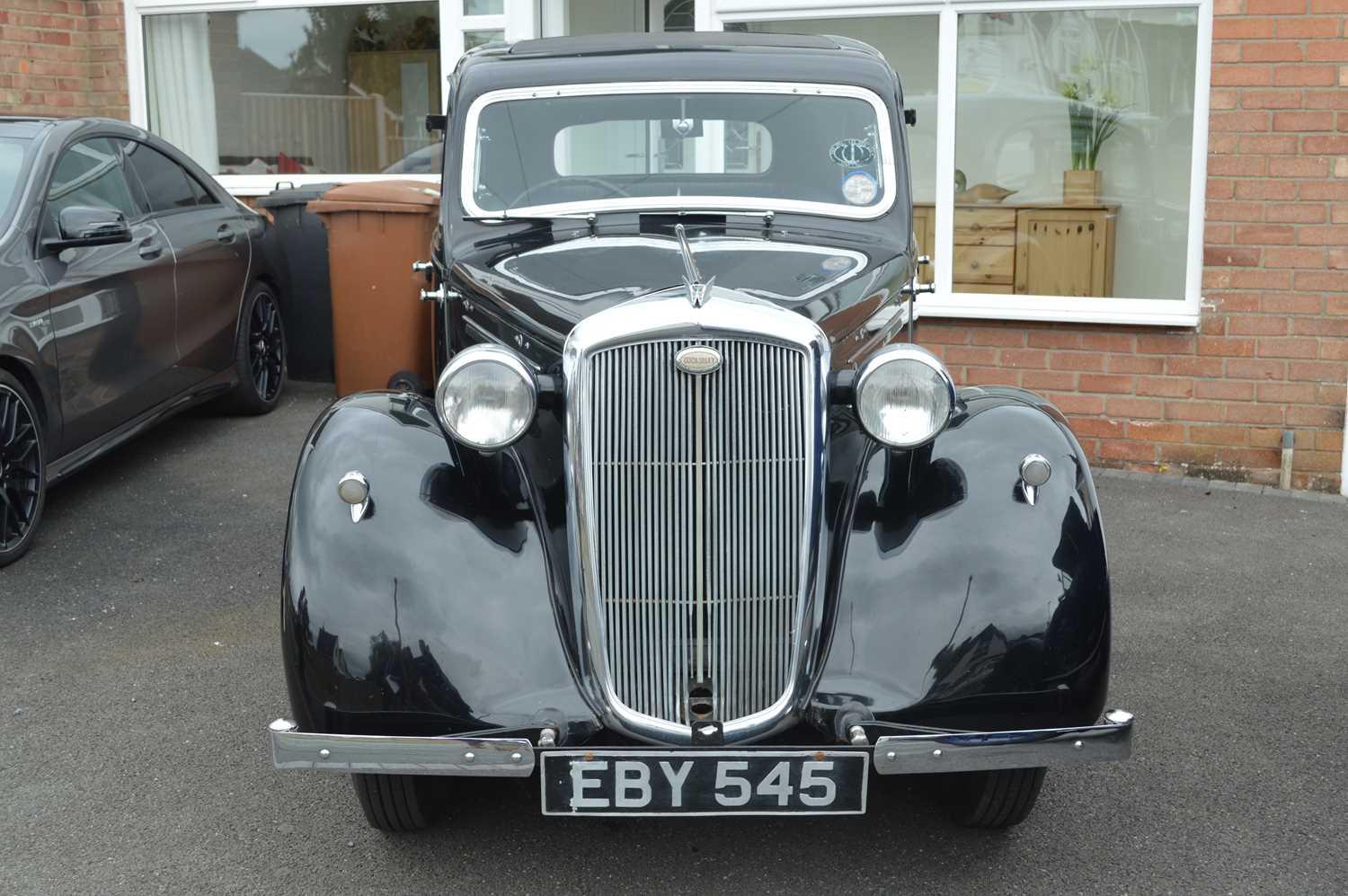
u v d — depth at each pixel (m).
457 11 8.54
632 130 4.16
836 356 3.29
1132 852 3.28
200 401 6.81
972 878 3.16
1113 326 7.00
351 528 2.92
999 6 7.07
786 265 3.59
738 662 2.90
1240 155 6.65
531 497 3.08
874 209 4.11
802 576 2.88
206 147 9.18
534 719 2.78
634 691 2.91
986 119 7.23
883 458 3.11
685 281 3.07
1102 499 6.52
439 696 2.78
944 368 2.92
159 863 3.22
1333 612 4.96
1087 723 2.87
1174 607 5.02
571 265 3.61
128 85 9.12
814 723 2.82
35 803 3.50
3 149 5.73
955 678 2.81
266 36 8.94
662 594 2.89
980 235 7.33
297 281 8.24
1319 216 6.59
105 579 5.15
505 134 4.18
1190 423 6.95
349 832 3.38
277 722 2.78
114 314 5.82
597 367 2.86
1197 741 3.89
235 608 4.89
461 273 3.77
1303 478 6.80
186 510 5.96
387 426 3.15
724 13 7.54
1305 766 3.74
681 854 3.28
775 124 4.18
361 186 7.23
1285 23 6.49
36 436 5.29
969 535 2.94
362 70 8.82
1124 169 7.05
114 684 4.25
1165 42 6.88
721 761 2.76
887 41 7.34
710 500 2.86
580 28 8.72
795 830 3.38
